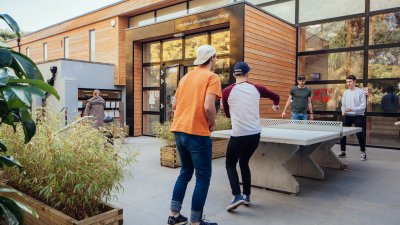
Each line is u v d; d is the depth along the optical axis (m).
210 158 2.89
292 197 4.01
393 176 5.07
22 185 3.03
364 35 8.33
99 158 2.71
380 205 3.71
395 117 7.82
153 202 3.77
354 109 6.27
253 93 3.42
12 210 1.50
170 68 10.12
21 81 1.35
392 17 7.91
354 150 7.62
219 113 7.55
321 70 9.03
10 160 1.62
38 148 2.73
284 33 8.89
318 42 9.06
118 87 11.99
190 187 4.40
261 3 9.98
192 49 9.48
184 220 3.00
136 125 10.99
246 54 7.61
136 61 10.94
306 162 4.98
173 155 5.68
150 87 10.85
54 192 2.62
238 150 3.43
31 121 1.53
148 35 10.09
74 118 3.65
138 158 6.61
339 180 4.84
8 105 1.41
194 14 8.67
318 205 3.71
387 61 8.00
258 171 4.40
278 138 3.69
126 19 11.94
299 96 7.04
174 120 2.97
